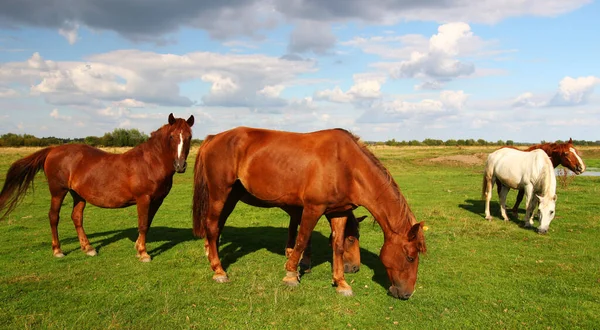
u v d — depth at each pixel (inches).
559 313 180.7
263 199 224.2
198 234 253.3
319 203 205.2
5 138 2110.0
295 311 182.5
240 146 227.6
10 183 275.4
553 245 300.4
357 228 239.1
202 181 245.6
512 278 228.2
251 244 315.3
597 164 1156.5
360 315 179.8
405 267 191.5
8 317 174.6
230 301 193.8
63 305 188.4
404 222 195.9
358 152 205.0
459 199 549.3
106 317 174.6
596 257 266.1
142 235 267.3
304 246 215.2
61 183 271.6
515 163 376.8
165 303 188.7
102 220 423.2
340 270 211.6
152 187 262.7
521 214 439.2
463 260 264.2
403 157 1365.7
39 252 286.7
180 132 254.7
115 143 1910.7
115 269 246.2
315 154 206.8
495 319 175.5
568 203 478.3
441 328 167.6
